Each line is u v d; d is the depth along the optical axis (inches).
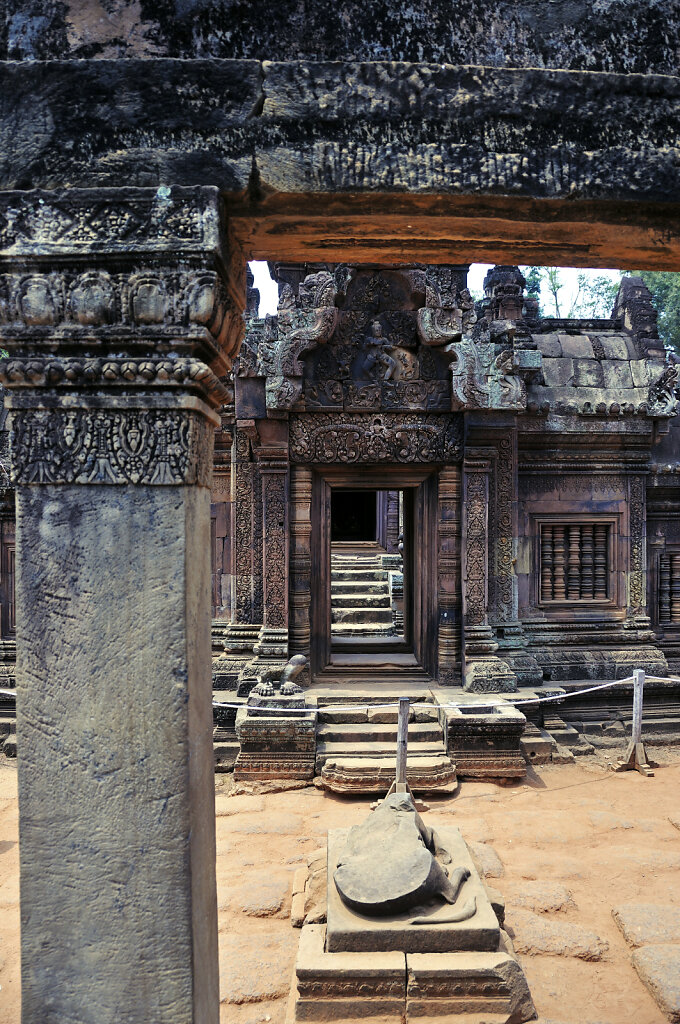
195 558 98.3
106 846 94.5
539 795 305.3
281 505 372.8
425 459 375.9
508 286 451.8
